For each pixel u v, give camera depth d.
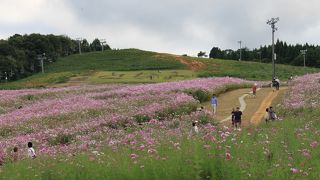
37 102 59.91
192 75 117.12
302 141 16.52
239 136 17.56
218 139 15.58
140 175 11.20
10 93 71.69
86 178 11.76
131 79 107.19
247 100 55.25
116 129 34.59
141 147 15.45
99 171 12.05
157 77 112.12
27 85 103.88
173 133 22.95
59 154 19.44
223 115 44.34
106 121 36.47
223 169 10.67
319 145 15.27
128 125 35.44
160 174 11.01
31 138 32.22
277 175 10.41
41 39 181.50
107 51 191.25
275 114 33.53
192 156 11.87
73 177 11.86
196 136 18.39
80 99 54.50
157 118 38.81
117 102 47.97
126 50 187.12
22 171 13.52
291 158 12.79
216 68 138.38
